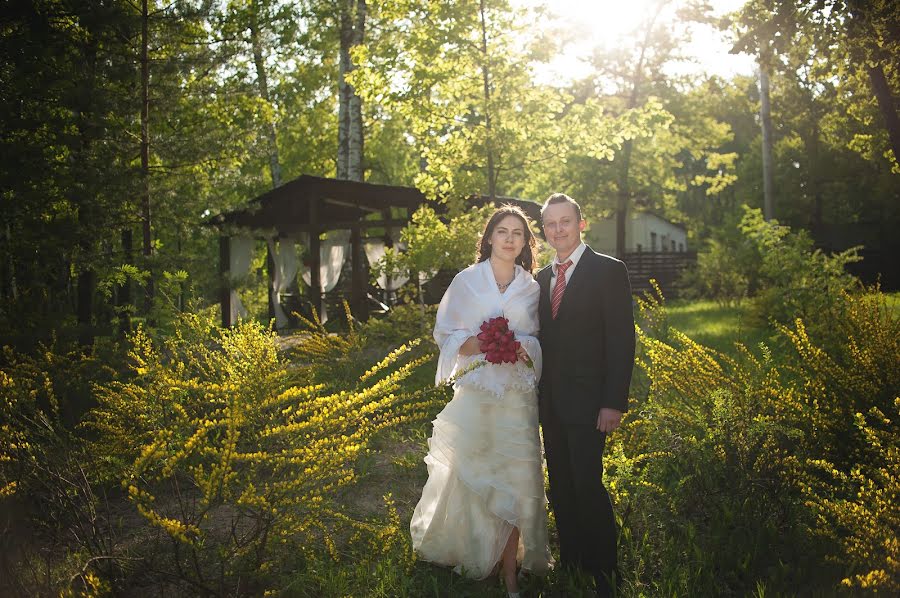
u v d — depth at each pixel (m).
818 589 3.25
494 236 3.60
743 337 10.70
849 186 32.59
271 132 12.41
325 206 19.58
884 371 4.76
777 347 8.91
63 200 8.09
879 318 5.50
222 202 11.26
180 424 3.61
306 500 3.35
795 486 4.02
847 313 6.18
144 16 9.91
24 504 3.50
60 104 8.02
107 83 9.13
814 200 33.38
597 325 3.51
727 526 3.91
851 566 3.36
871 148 12.15
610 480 4.22
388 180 29.02
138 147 9.98
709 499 4.11
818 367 4.91
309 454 3.36
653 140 27.98
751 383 4.54
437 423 3.61
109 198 8.39
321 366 7.29
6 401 3.81
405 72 12.12
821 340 6.80
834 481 4.41
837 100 11.48
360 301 17.50
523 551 3.52
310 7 19.52
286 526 3.36
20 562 3.22
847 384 4.71
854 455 4.45
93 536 3.37
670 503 4.07
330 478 4.19
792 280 11.59
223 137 10.71
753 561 3.56
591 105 12.42
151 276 8.59
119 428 3.94
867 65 8.33
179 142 10.21
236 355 4.34
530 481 3.49
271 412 3.72
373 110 26.14
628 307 3.50
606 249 34.81
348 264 21.08
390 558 3.62
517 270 3.65
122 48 9.62
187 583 3.34
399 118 25.88
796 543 3.73
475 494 3.51
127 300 9.36
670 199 31.72
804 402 4.92
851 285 9.92
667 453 4.29
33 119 7.59
